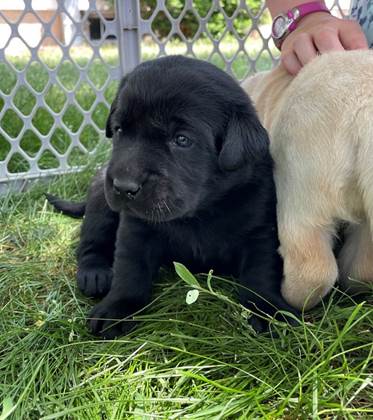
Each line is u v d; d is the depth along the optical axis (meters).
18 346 0.35
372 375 0.30
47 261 0.48
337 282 0.39
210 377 0.32
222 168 0.37
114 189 0.35
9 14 1.30
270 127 0.41
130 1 0.64
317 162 0.32
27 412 0.30
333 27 0.42
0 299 0.42
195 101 0.36
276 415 0.28
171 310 0.39
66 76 1.04
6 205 0.58
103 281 0.43
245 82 0.51
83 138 0.74
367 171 0.31
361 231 0.36
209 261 0.42
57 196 0.60
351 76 0.33
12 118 0.76
